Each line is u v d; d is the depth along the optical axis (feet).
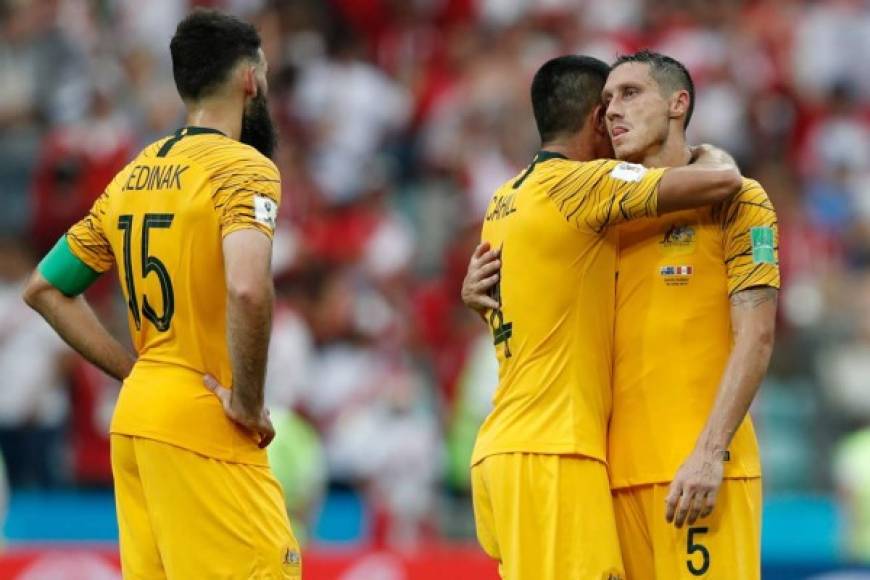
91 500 138.62
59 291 72.18
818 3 214.69
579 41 202.80
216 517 67.10
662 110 70.69
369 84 198.29
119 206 69.21
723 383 67.82
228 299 65.21
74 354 150.10
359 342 157.89
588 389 69.67
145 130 184.96
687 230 69.92
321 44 205.67
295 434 121.29
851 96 209.46
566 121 72.59
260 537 67.87
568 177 69.56
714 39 206.69
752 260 68.44
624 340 70.69
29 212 176.96
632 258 70.74
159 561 68.74
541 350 69.72
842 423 159.12
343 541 141.08
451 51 205.36
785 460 156.46
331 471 145.79
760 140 197.36
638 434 70.18
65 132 184.34
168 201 67.41
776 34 210.38
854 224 184.75
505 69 198.29
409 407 147.54
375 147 194.70
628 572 70.90
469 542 144.97
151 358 68.28
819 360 164.45
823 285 173.78
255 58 70.28
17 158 182.29
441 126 194.18
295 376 148.46
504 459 69.67
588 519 68.39
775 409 159.74
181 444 66.95
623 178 68.18
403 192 190.39
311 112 195.83
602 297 70.13
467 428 148.36
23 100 192.75
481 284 72.13
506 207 71.87
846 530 130.82
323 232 174.50
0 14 201.98
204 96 69.41
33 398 148.05
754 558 69.31
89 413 148.66
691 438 69.26
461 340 161.79
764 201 69.15
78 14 203.41
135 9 205.16
